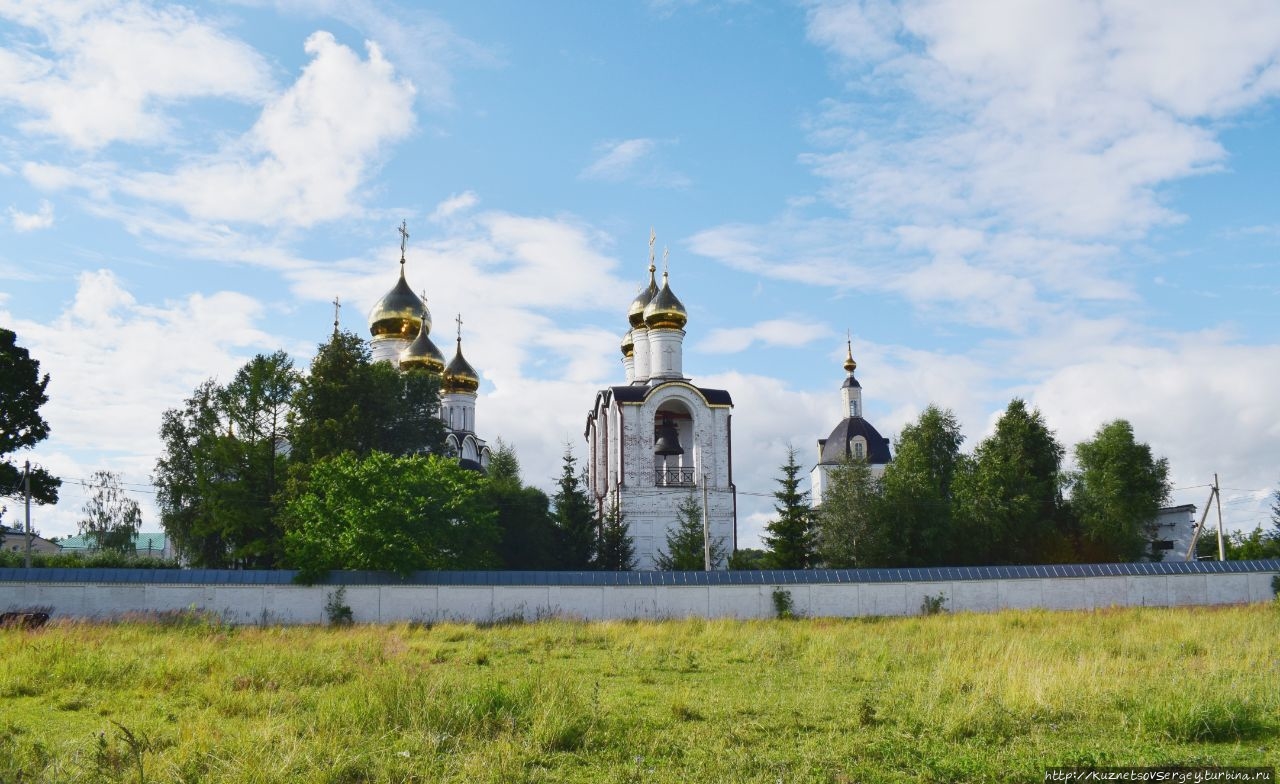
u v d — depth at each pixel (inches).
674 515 2669.8
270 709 602.2
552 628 1352.1
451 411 3255.4
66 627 1197.1
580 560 2500.0
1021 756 495.5
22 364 2068.2
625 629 1311.5
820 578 1721.2
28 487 1969.7
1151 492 2573.8
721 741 534.9
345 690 633.6
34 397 2086.6
